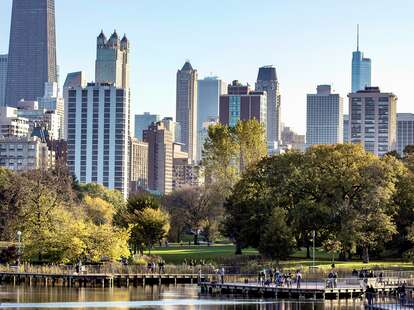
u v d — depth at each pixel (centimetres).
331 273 14562
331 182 17650
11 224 18500
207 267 16562
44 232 16775
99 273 15662
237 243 18812
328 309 12381
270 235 16750
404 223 18500
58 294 13788
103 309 11950
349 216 17250
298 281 13962
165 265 16812
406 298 12662
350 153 18500
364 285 14175
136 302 12812
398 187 18600
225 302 12988
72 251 16475
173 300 13150
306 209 17350
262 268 16400
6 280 15638
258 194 18388
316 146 19112
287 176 18275
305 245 18475
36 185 19450
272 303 13012
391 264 17375
